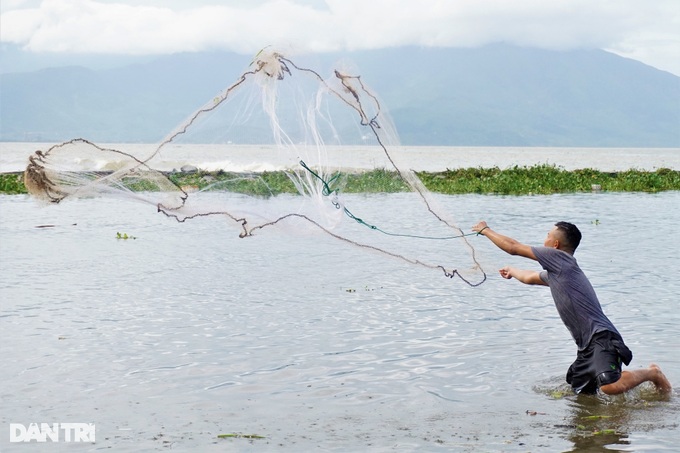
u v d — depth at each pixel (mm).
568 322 7066
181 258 14828
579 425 6129
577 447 5656
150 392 6871
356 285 11945
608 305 10250
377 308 10242
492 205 26656
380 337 8742
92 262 14258
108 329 9086
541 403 6648
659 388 6965
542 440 5797
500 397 6785
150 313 9930
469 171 39312
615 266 13461
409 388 6996
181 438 5805
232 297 10984
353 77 7078
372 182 7461
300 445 5680
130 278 12555
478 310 10117
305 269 13500
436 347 8320
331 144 7234
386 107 7207
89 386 7020
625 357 6918
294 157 7227
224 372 7441
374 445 5684
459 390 6957
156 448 5613
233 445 5672
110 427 6035
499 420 6227
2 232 19203
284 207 7520
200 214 7047
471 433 5934
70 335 8797
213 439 5789
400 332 8969
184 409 6441
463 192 33375
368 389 6961
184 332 8945
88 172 6848
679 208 25547
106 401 6633
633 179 36531
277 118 7047
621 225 20234
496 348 8281
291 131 7121
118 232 19141
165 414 6324
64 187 6805
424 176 38000
